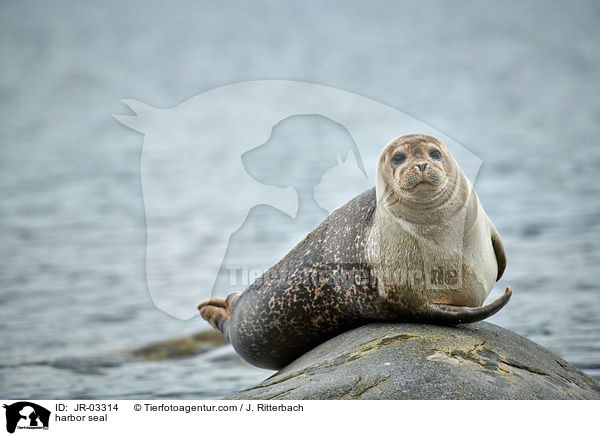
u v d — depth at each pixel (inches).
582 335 1050.7
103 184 2874.0
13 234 2052.2
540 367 706.8
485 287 754.2
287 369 768.3
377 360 675.4
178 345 1147.9
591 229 1737.2
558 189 2224.4
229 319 910.4
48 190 2760.8
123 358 1105.4
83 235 2020.2
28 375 1028.5
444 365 657.6
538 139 3292.3
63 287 1534.2
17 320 1314.0
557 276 1362.0
